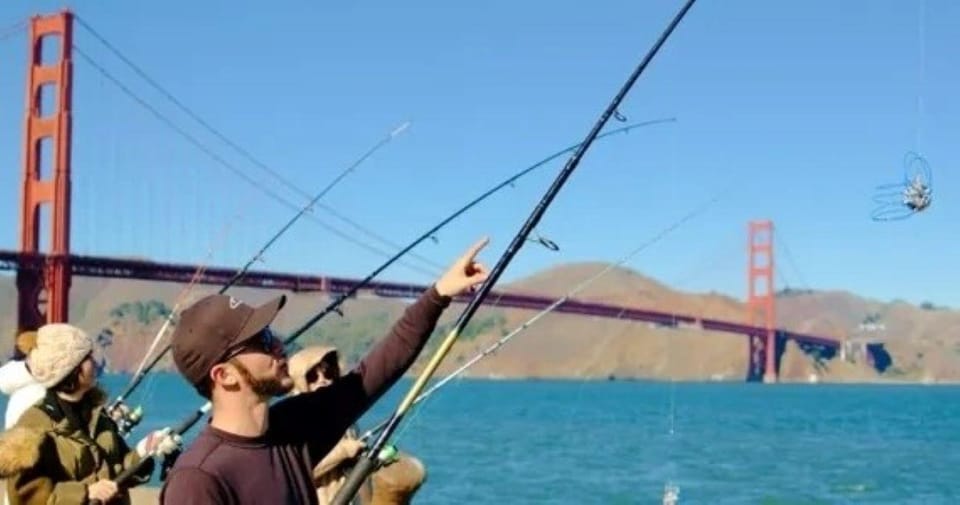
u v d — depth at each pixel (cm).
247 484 288
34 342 528
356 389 321
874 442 5097
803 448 4678
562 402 9738
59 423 467
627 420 6719
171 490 285
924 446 4819
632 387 14912
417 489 523
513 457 4022
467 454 4125
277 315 296
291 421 312
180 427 519
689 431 5706
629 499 2936
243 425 296
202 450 291
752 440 5122
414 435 5116
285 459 302
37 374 469
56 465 454
